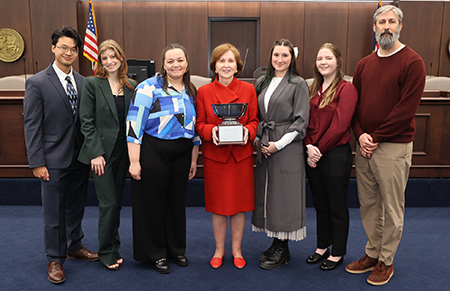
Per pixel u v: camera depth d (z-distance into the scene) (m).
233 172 2.28
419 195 3.77
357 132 2.25
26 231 3.11
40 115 2.16
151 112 2.19
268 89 2.35
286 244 2.47
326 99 2.25
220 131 2.11
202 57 6.31
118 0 6.15
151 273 2.34
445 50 6.07
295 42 6.27
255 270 2.38
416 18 6.00
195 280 2.24
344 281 2.23
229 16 6.23
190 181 3.82
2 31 5.91
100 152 2.18
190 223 3.34
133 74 4.42
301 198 2.35
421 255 2.64
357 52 6.26
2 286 2.18
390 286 2.18
